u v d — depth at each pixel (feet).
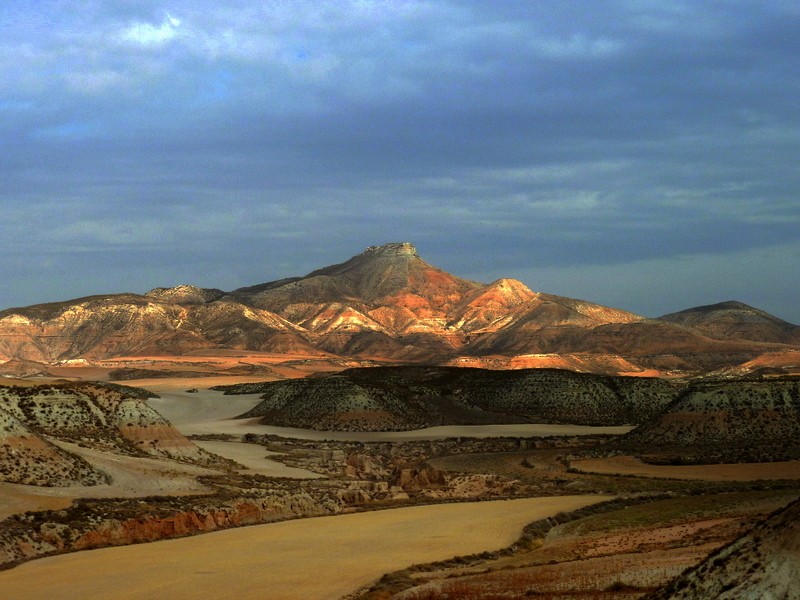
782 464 410.31
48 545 235.40
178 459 395.34
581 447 531.09
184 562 221.66
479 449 545.85
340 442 585.63
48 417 387.14
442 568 217.97
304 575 207.62
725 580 129.18
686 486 368.48
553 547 244.63
